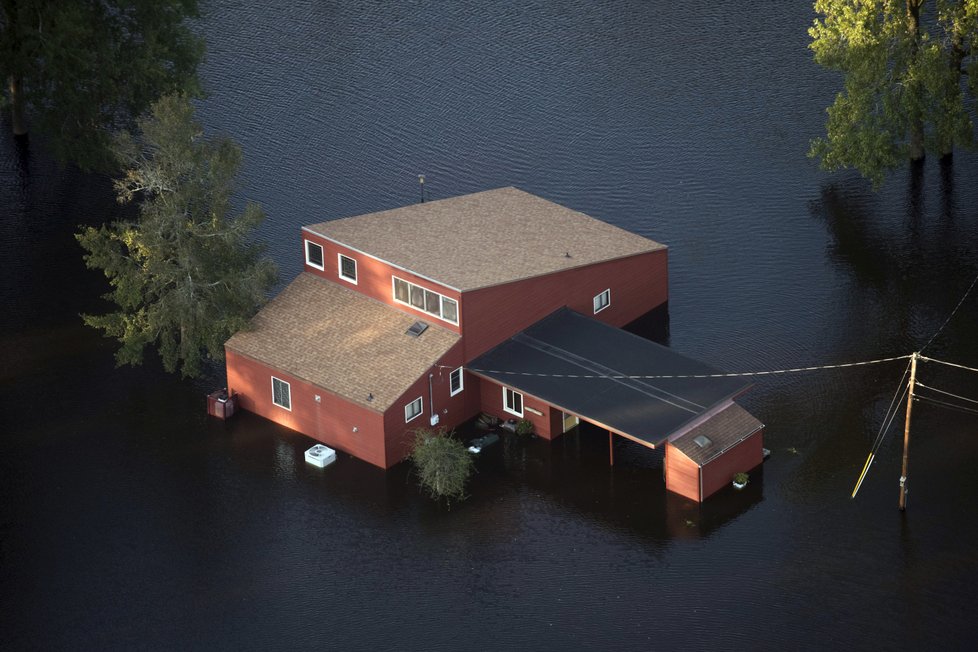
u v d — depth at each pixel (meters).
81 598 161.88
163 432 192.38
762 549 163.88
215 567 165.88
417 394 181.00
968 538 163.62
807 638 150.00
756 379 197.38
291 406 189.25
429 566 164.12
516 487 177.00
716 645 149.88
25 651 154.25
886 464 177.75
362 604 158.75
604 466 180.12
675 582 159.38
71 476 183.88
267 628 155.88
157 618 158.12
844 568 160.00
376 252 192.00
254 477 181.75
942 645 148.00
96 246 192.00
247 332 194.38
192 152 189.62
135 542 170.88
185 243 193.00
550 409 182.88
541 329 193.88
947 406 189.12
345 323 191.88
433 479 174.38
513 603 157.62
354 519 172.88
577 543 166.50
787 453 181.38
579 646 150.88
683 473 171.75
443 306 185.25
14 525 174.75
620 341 191.00
